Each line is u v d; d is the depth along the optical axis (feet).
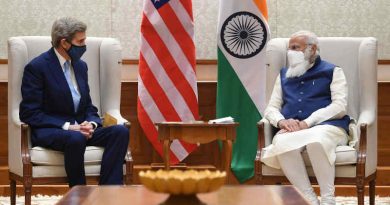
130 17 23.39
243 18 21.40
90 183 20.84
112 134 16.11
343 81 16.98
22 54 17.10
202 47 23.48
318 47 17.30
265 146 16.76
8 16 23.31
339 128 16.44
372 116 16.83
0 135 22.48
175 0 21.36
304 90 17.17
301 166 15.78
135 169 22.12
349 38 17.93
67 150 15.74
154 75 21.29
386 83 22.59
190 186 9.40
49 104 16.80
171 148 21.42
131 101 22.66
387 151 22.70
